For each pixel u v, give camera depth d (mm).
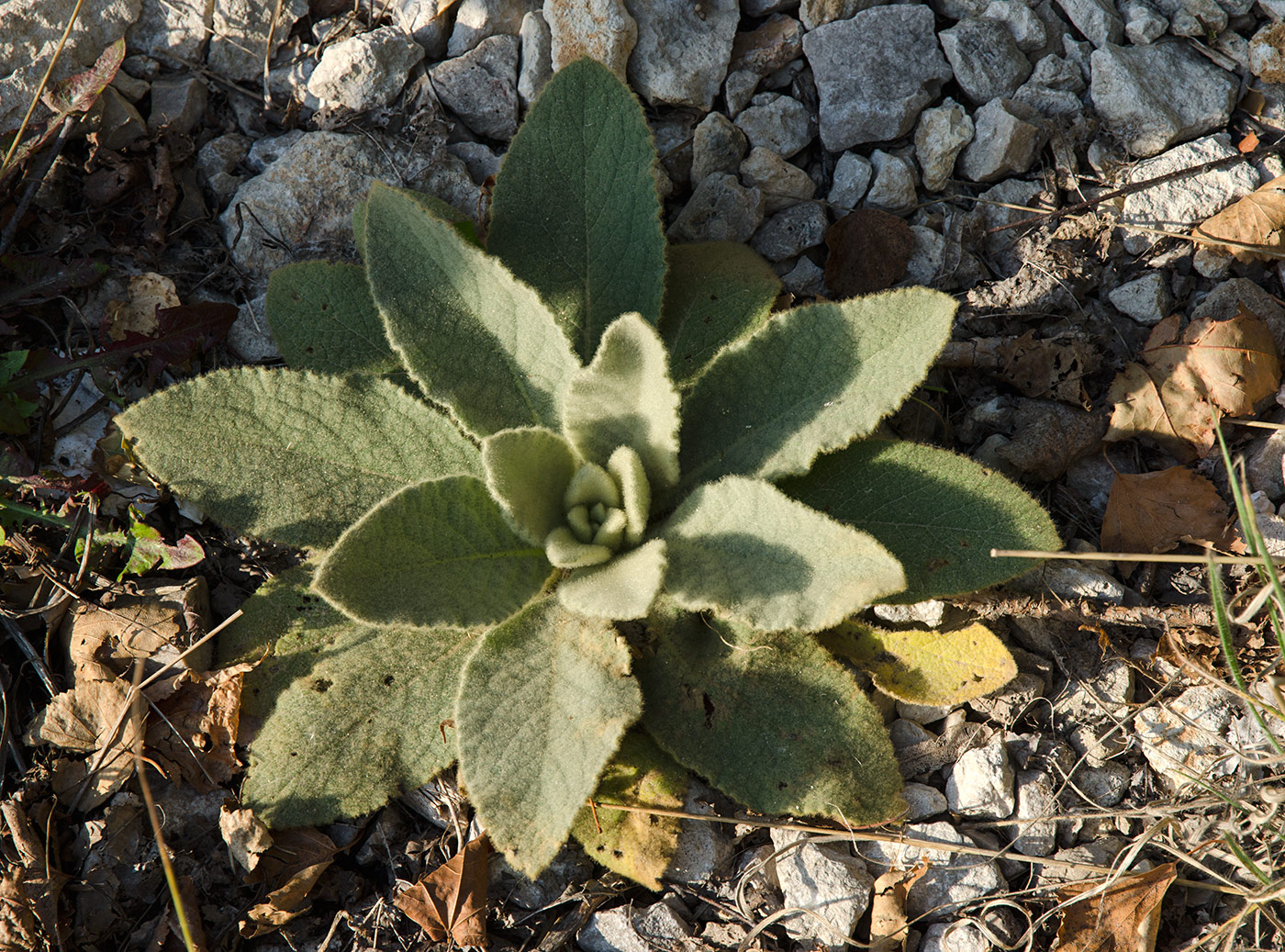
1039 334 1012
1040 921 901
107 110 997
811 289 1029
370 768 912
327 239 1009
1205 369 980
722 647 924
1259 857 911
